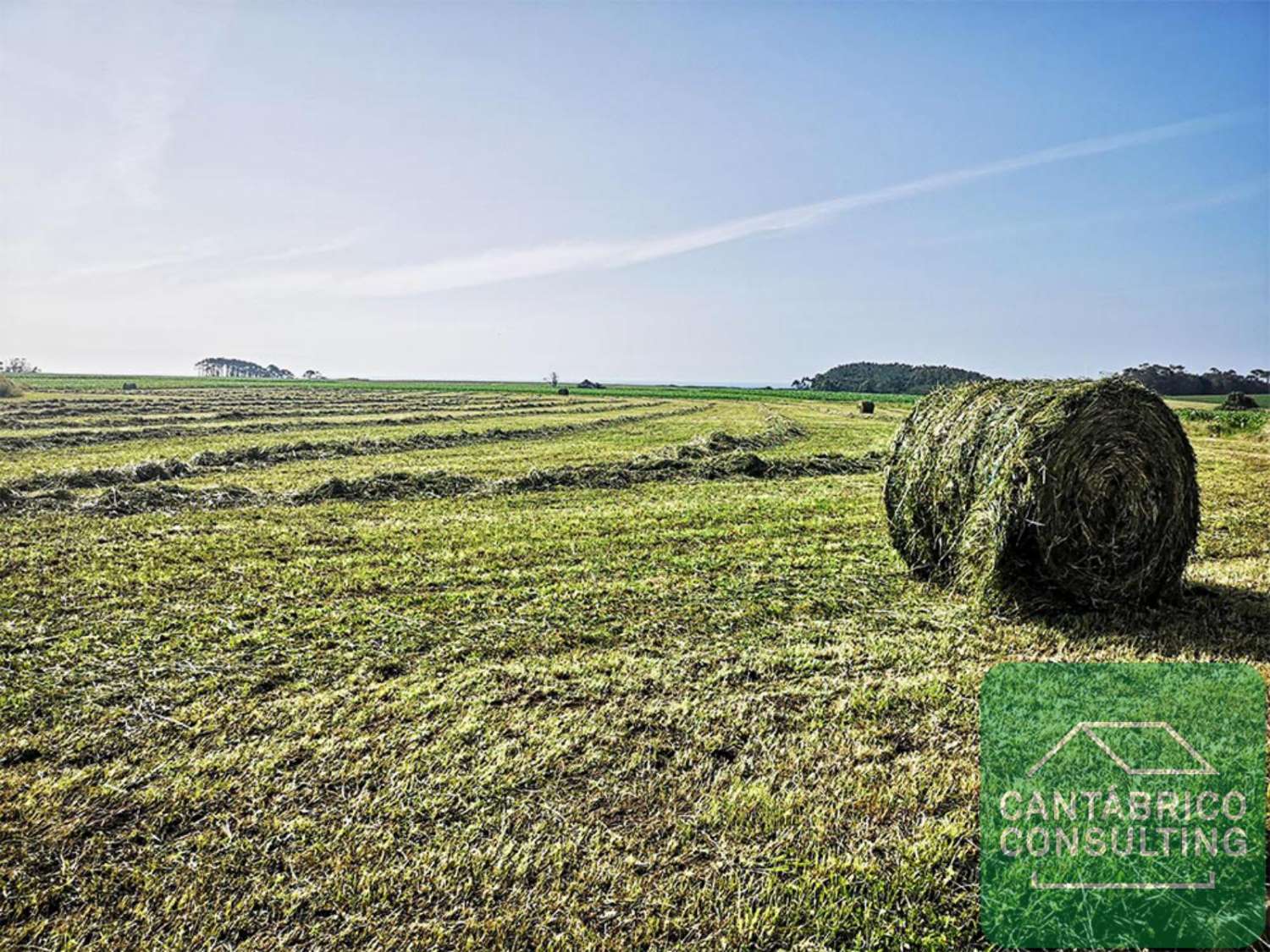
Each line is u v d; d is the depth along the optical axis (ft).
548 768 14.28
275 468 56.75
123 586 25.53
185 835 12.55
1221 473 53.52
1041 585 22.91
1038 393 23.30
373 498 43.21
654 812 13.05
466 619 22.50
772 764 14.35
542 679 18.11
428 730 15.70
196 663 19.15
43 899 11.19
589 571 27.78
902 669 18.70
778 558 29.76
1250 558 30.17
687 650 20.10
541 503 42.63
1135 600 23.12
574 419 109.81
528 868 11.70
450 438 78.54
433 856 11.92
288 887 11.36
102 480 45.80
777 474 53.93
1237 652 19.85
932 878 11.32
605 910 10.90
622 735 15.44
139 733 15.71
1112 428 22.44
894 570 27.96
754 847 12.10
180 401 125.80
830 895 11.07
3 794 13.64
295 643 20.56
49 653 19.63
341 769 14.28
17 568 27.58
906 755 14.62
